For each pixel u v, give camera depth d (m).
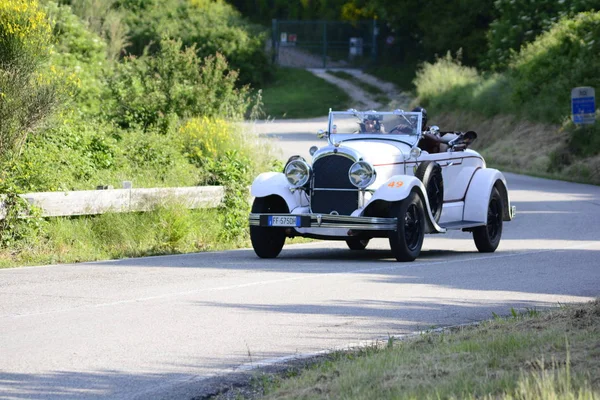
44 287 26.38
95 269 30.39
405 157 34.44
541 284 27.73
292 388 15.32
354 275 29.39
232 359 18.12
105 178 43.25
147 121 59.06
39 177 37.97
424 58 187.25
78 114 54.03
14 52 42.00
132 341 19.52
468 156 38.00
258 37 185.12
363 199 33.00
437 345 17.73
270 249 34.44
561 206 58.28
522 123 105.06
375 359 16.38
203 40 179.50
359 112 36.34
